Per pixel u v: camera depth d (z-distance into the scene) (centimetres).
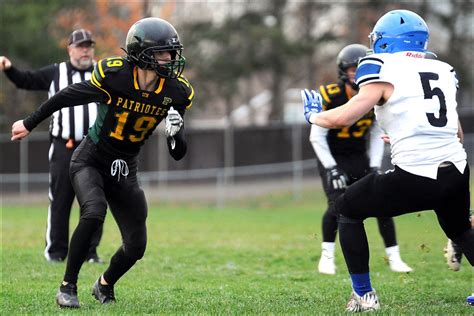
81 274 2700
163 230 4588
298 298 2200
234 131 8800
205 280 2675
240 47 11219
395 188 1772
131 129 1941
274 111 12125
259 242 3916
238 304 2064
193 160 8788
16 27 9431
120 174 1980
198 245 3747
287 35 11581
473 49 12712
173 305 2038
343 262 3141
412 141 1753
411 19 1822
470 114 9488
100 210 1917
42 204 7756
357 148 2895
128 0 11138
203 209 6969
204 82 11125
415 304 2067
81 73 3050
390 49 1823
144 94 1897
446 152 1756
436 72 1800
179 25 11462
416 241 3738
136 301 2109
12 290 2292
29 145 8094
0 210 6625
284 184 8469
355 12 11962
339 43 11762
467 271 2870
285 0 11844
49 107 1928
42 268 2825
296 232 4516
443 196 1756
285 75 11944
